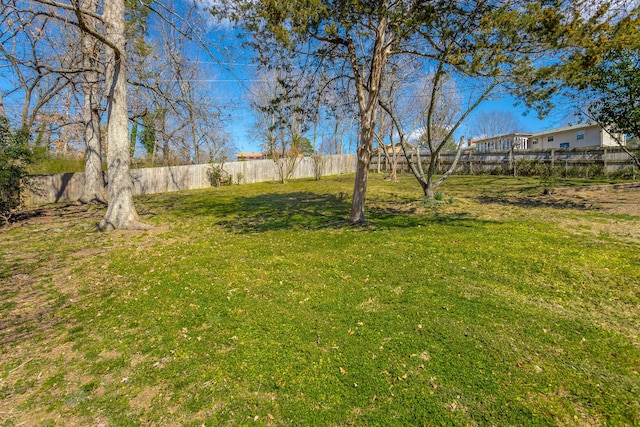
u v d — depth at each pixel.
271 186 19.00
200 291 3.89
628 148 12.27
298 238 6.30
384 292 3.67
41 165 14.17
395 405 2.05
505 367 2.36
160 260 5.23
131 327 3.13
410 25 4.86
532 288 3.69
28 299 3.85
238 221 8.53
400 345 2.65
